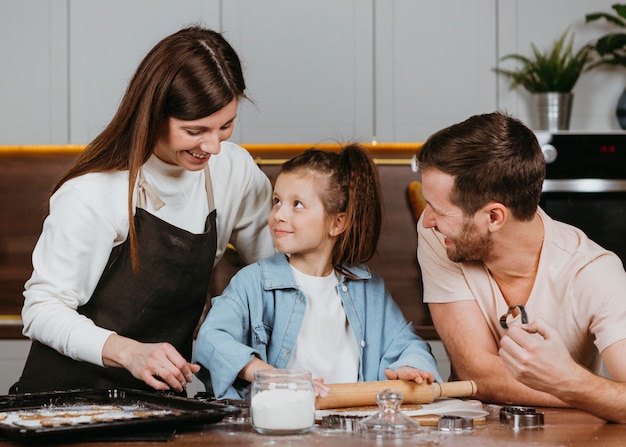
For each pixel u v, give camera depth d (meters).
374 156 3.68
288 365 1.74
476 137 1.55
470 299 1.74
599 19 3.29
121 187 1.74
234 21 3.31
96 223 1.70
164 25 3.32
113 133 1.72
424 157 1.60
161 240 1.79
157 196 1.79
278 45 3.31
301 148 3.52
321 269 1.80
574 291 1.62
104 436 1.27
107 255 1.74
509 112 3.31
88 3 3.33
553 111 3.22
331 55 3.32
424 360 1.69
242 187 1.98
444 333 1.76
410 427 1.32
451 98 3.32
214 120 1.65
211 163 1.90
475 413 1.46
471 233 1.59
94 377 1.76
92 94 3.35
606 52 3.22
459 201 1.56
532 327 1.44
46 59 3.35
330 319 1.79
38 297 1.67
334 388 1.49
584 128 3.32
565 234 1.68
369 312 1.82
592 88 3.32
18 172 3.70
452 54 3.31
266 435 1.31
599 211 3.16
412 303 3.73
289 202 1.76
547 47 3.31
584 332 1.64
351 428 1.36
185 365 1.51
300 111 3.32
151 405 1.47
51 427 1.22
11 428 1.22
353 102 3.33
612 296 1.57
